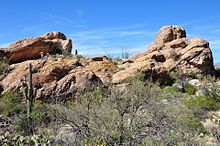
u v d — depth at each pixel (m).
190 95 23.98
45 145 8.11
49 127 11.71
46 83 22.53
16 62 30.06
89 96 11.45
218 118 17.23
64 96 21.58
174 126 9.67
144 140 9.10
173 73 28.56
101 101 11.09
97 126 9.40
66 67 23.39
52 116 10.48
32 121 13.21
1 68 26.08
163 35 38.31
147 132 9.29
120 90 11.45
